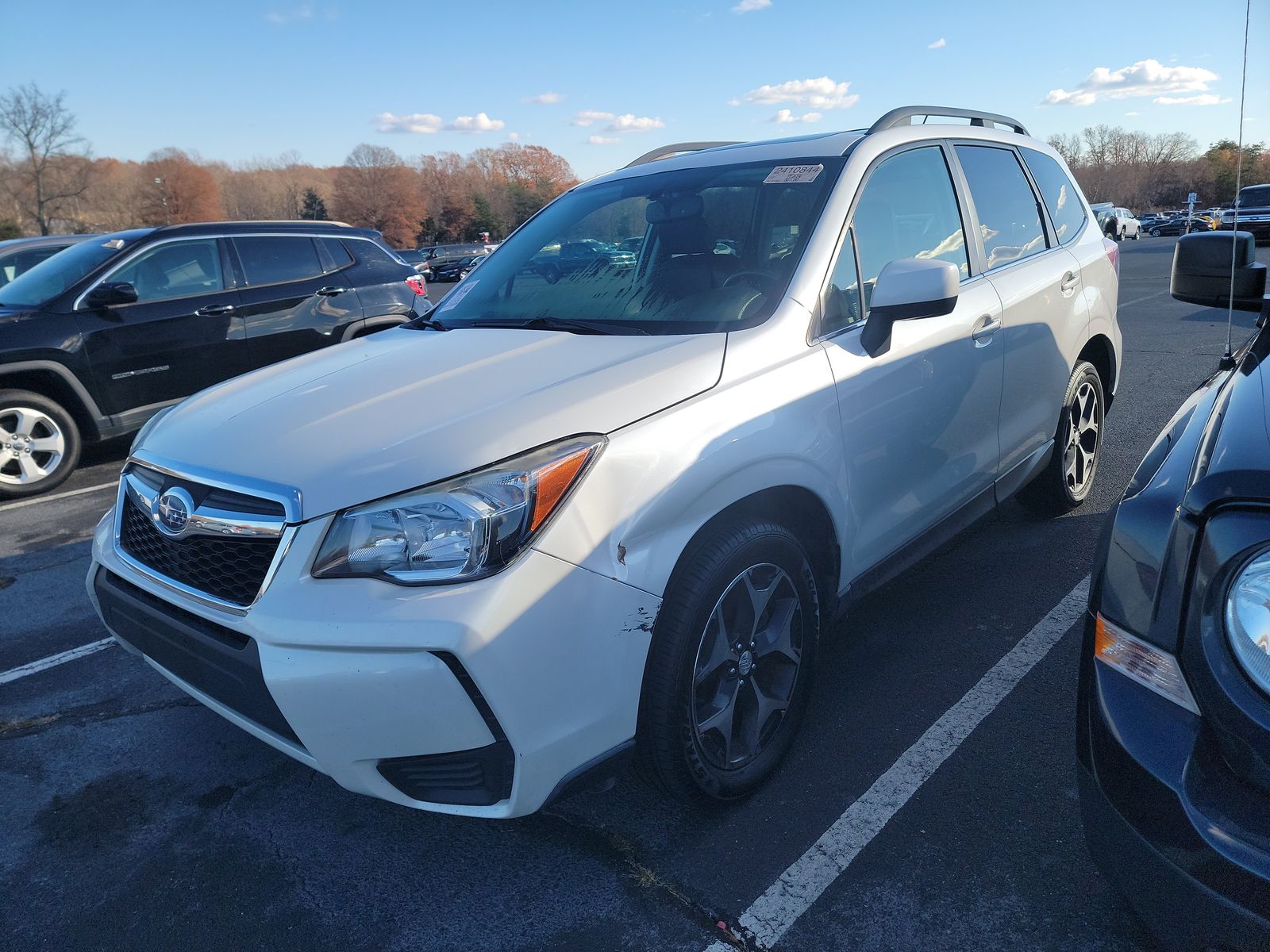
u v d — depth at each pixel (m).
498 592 1.84
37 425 6.35
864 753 2.65
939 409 3.00
